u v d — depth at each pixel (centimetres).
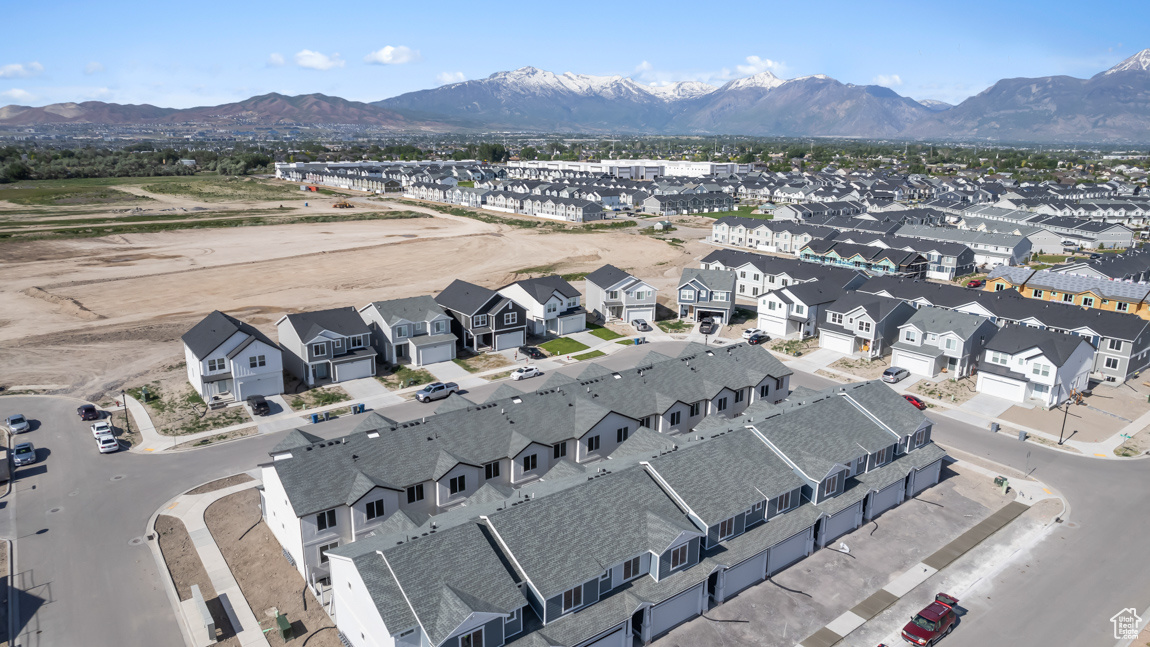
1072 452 5778
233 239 16125
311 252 14675
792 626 3716
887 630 3691
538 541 3491
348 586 3366
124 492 5006
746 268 11088
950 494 5116
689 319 9781
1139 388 7244
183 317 9644
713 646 3553
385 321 7750
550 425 5072
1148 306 8881
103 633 3594
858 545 4472
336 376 7256
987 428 6259
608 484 3950
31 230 16288
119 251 14375
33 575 4050
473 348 8306
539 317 8850
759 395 6222
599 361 7981
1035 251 15300
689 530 3678
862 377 7588
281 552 4334
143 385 7119
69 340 8544
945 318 7725
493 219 19950
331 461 4275
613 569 3531
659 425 5600
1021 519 4778
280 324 7581
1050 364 6631
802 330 8812
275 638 3584
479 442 4750
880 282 9619
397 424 4741
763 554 4050
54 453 5612
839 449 4681
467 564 3300
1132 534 4591
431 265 13512
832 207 19125
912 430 5094
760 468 4375
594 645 3331
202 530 4544
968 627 3700
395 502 4312
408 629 2992
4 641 3525
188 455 5603
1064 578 4125
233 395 6781
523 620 3262
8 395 6850
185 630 3631
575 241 16300
